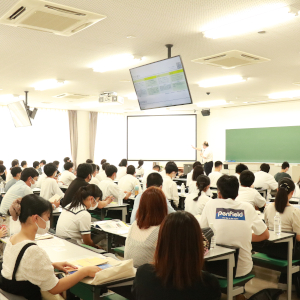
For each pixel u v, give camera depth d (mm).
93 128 13742
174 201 5863
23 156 12320
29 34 4629
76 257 2455
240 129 12461
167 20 4102
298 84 8125
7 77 7379
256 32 4508
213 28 4367
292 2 3629
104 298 2426
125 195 5801
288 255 3318
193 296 1443
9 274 1908
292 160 11211
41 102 11312
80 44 5074
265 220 3812
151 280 1499
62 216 3453
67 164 7645
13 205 1981
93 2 3572
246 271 2879
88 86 8445
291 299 3482
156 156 13617
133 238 2375
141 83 5285
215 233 2816
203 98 10422
